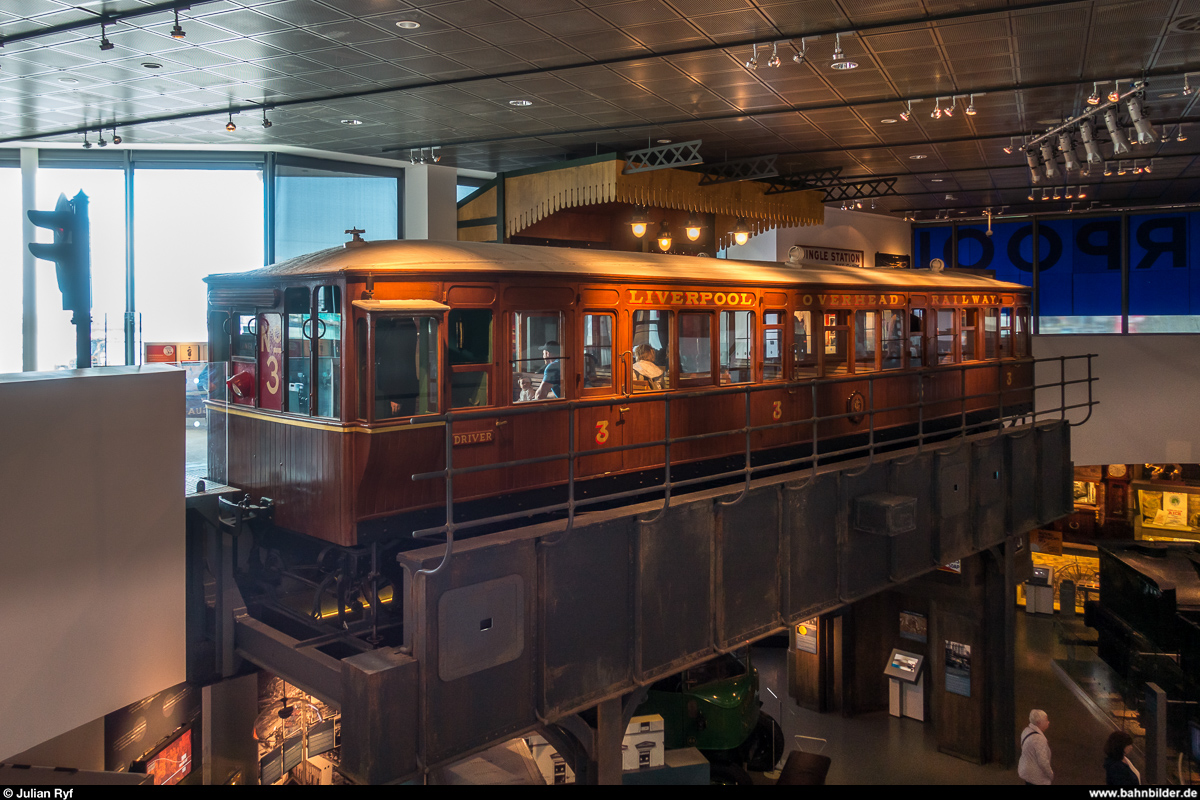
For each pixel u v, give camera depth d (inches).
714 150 614.2
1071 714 605.0
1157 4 333.1
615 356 342.0
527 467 312.2
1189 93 461.7
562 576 270.1
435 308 272.8
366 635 288.5
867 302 480.4
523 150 611.8
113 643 241.4
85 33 361.1
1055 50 391.5
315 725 471.5
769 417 418.0
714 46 383.9
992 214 944.3
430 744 234.4
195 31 359.6
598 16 342.6
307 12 335.6
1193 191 784.9
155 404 251.3
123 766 342.0
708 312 382.6
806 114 506.9
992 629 543.5
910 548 418.0
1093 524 830.5
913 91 460.4
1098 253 925.8
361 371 265.3
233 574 302.4
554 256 333.7
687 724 480.1
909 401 522.3
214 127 534.0
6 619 213.6
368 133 553.6
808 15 344.2
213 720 412.5
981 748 544.7
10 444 213.5
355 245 300.7
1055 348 772.6
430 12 337.7
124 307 595.8
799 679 639.8
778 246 807.1
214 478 331.3
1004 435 496.7
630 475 353.4
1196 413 745.0
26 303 590.9
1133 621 585.9
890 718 616.7
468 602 242.4
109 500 239.1
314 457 278.1
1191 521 792.3
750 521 334.6
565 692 271.4
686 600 309.7
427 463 279.3
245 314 315.3
